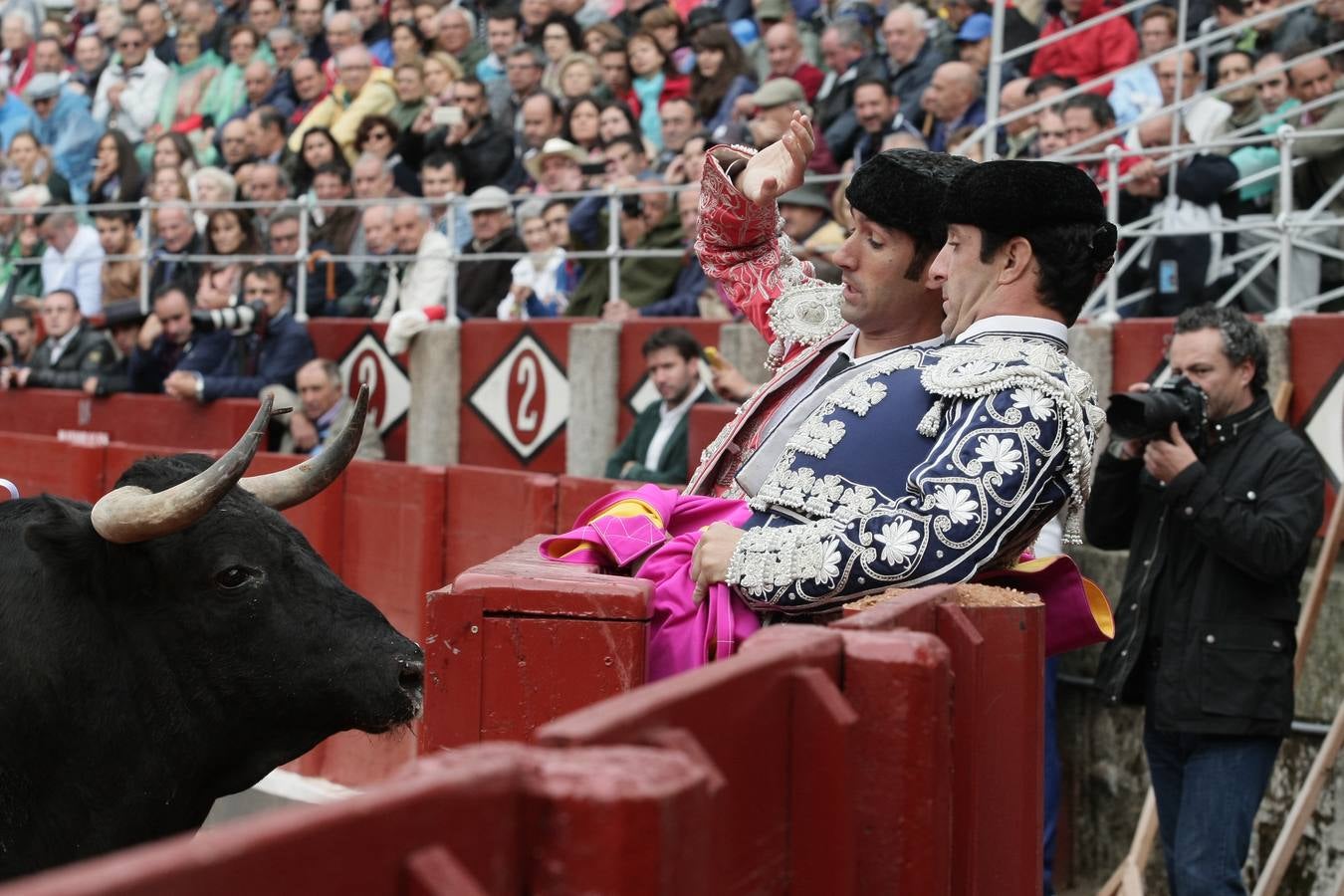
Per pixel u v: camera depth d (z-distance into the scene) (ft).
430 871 12.73
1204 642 50.34
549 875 13.84
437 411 103.19
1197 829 50.42
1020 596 27.48
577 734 14.92
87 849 34.47
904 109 98.78
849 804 20.22
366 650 35.60
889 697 21.70
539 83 124.67
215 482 33.01
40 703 33.53
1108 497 53.06
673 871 13.84
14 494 39.34
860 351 32.63
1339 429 63.46
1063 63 98.53
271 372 108.06
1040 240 29.27
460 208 116.37
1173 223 77.97
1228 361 50.83
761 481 31.07
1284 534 48.88
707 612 28.68
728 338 84.64
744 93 110.01
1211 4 96.68
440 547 78.54
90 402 117.60
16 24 189.47
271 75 153.89
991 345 28.43
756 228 37.93
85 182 166.61
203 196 133.08
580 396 95.91
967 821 25.14
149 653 34.73
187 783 35.68
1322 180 77.87
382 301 112.27
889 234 31.27
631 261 100.01
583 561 31.07
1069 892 65.51
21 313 129.59
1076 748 66.33
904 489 27.96
